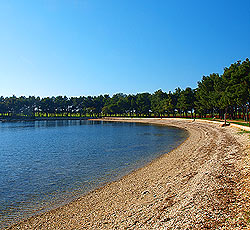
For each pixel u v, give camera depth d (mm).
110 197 15352
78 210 13617
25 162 28906
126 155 31344
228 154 22250
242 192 11539
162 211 11633
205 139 39906
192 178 16391
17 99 183125
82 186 18328
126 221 11328
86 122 144500
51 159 30641
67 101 198125
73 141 51625
